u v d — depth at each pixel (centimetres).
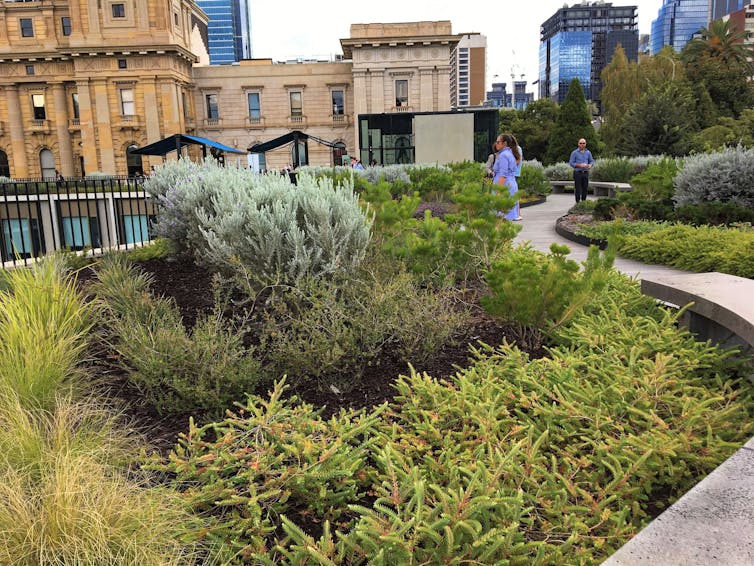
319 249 483
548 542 224
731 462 216
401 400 332
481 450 262
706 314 412
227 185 624
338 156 5772
